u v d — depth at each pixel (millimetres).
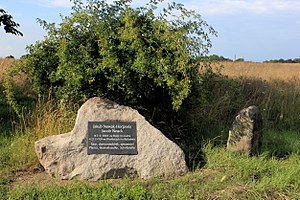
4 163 6648
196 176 6156
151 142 6516
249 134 6980
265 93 11219
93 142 6445
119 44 7133
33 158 6715
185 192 5551
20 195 5387
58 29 7492
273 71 14789
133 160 6395
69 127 7320
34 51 7562
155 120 7695
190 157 6875
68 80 6996
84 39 7305
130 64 6992
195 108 7746
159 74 6898
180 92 6805
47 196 5324
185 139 7859
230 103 10180
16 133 7746
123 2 7473
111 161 6344
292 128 10031
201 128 8586
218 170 6387
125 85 7043
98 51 7199
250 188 5660
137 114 6695
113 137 6480
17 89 11617
